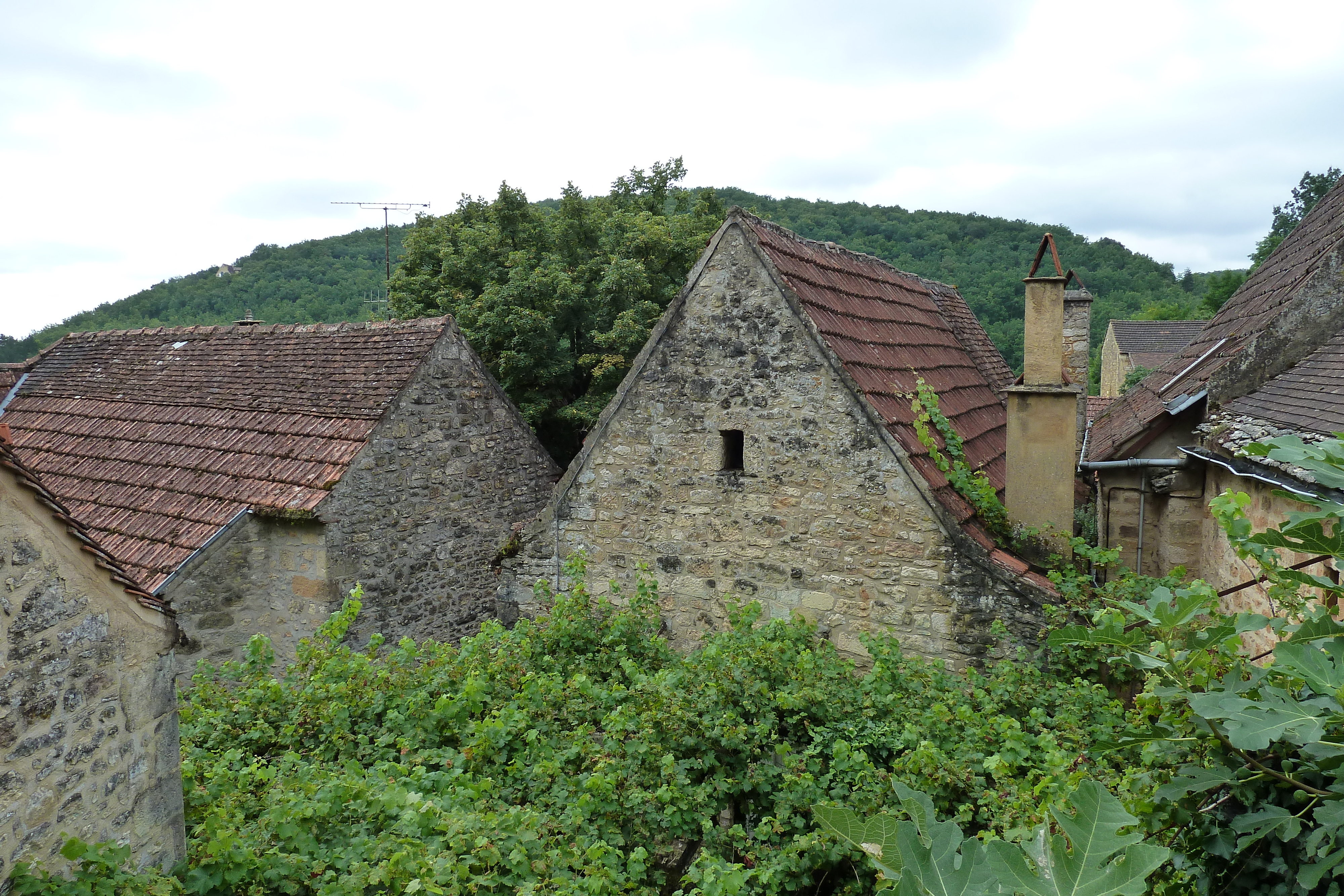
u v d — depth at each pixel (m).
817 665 6.78
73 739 4.13
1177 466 8.15
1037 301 7.65
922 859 1.91
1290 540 3.04
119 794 4.41
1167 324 35.47
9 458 3.73
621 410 8.95
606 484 9.08
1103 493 8.66
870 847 2.02
